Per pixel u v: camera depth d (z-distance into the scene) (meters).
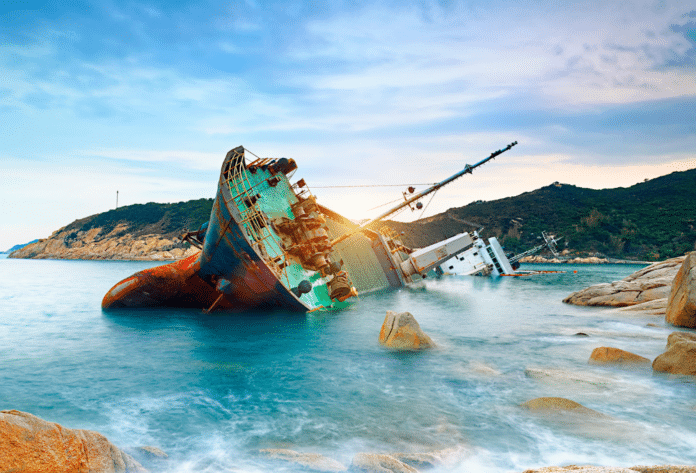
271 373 10.98
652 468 4.47
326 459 5.88
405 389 9.52
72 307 27.14
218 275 23.75
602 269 99.19
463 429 7.16
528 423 7.41
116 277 66.06
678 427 7.14
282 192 28.00
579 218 194.75
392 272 40.22
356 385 9.84
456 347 13.84
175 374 10.91
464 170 27.33
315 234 26.39
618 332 16.23
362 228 31.27
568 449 6.34
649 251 159.12
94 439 5.20
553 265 134.75
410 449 6.42
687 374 9.82
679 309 16.83
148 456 5.96
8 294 36.41
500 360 12.04
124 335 16.89
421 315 22.08
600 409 8.00
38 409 8.26
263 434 7.04
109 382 10.21
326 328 18.42
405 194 29.11
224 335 16.75
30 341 15.62
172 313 24.17
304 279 24.36
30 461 4.40
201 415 7.95
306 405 8.50
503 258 64.06
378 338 15.70
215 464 5.86
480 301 29.33
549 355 12.57
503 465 5.80
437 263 41.41
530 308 25.02
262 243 21.92
